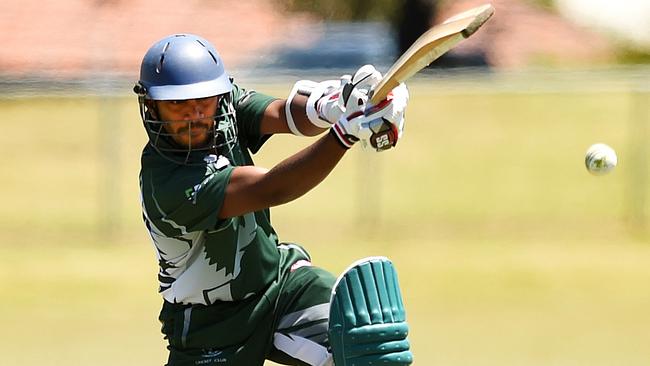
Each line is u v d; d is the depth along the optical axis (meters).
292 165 14.91
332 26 91.50
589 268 40.94
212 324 16.78
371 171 49.28
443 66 86.75
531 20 97.12
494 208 49.75
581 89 48.03
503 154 59.47
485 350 30.34
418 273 39.75
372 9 92.88
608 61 96.75
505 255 42.72
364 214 48.16
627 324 33.38
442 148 60.38
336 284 16.03
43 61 83.94
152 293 37.69
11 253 42.97
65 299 36.72
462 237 45.38
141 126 58.62
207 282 16.48
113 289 37.97
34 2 87.62
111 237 45.53
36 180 55.12
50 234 45.78
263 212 16.98
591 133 62.50
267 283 16.83
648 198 50.31
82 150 61.00
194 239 16.25
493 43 92.06
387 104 14.51
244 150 17.53
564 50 96.19
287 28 92.12
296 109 17.23
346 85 14.84
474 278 39.38
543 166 56.97
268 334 16.89
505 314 34.53
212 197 15.38
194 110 15.72
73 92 46.53
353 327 15.74
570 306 35.66
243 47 88.69
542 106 67.75
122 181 52.03
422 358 29.53
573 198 51.38
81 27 87.06
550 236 45.62
